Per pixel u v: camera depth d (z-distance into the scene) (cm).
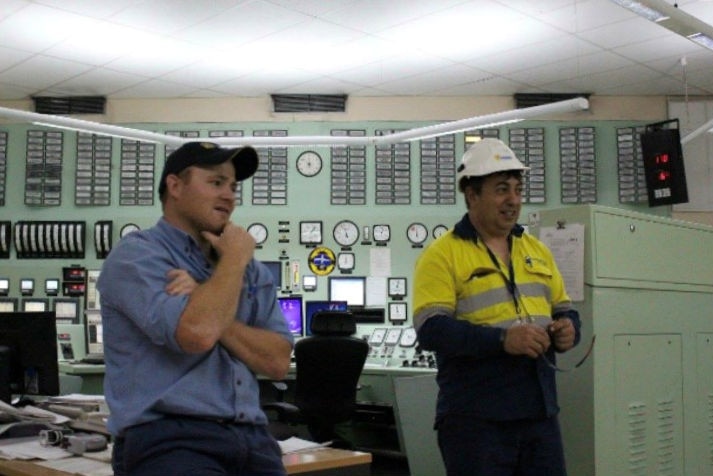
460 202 675
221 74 626
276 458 149
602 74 633
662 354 280
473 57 589
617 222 264
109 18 505
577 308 255
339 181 675
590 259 253
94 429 212
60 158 680
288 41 552
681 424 287
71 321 652
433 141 680
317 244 668
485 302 204
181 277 139
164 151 680
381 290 662
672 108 691
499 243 214
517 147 683
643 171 675
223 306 134
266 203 673
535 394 196
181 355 138
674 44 563
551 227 268
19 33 531
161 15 502
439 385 209
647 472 267
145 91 670
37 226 665
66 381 426
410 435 380
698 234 308
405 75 632
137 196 676
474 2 485
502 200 207
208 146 150
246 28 526
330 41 553
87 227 671
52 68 607
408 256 669
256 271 163
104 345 144
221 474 134
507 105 691
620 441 257
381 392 526
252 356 149
